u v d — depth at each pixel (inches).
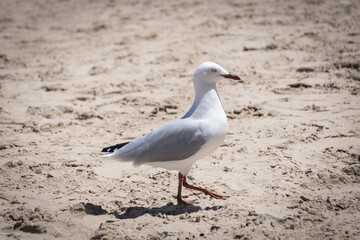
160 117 347.6
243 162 252.7
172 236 182.2
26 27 764.0
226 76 207.2
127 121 343.0
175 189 230.5
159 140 201.6
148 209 207.9
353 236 171.8
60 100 398.3
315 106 330.0
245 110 342.0
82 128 333.1
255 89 386.3
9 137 316.8
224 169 246.7
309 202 199.8
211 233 182.5
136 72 472.4
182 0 907.4
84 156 278.4
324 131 282.5
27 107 380.8
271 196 209.3
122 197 222.5
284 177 227.3
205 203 211.2
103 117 353.4
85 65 516.4
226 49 522.0
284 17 665.0
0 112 367.9
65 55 568.1
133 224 193.5
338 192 207.5
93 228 195.9
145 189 231.1
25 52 598.2
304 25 605.0
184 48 546.6
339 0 738.2
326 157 246.4
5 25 787.4
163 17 758.5
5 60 556.1
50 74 485.1
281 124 304.3
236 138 289.6
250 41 548.1
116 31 683.4
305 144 268.1
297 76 408.5
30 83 455.8
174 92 400.8
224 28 633.6
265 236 176.6
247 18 683.4
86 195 225.9
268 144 273.0
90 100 398.3
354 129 281.4
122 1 961.5
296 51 485.7
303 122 302.8
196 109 209.0
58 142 304.8
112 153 210.8
